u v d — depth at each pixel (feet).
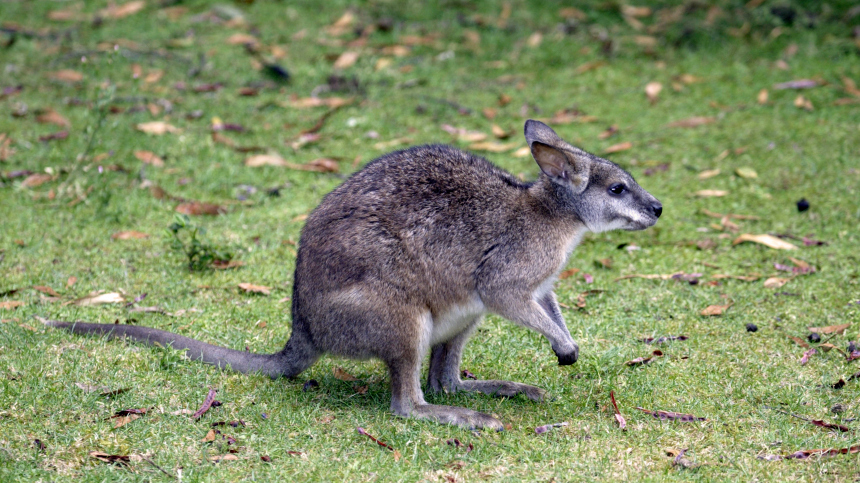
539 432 28.81
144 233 43.88
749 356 33.53
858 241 42.57
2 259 40.34
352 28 71.20
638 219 32.65
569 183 31.83
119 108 57.47
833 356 33.30
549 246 31.50
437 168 31.42
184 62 65.26
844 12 69.72
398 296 29.66
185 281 39.65
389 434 28.37
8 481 24.82
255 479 25.52
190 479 25.44
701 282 39.99
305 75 64.49
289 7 74.49
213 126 56.29
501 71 66.03
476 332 36.68
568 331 32.68
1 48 65.87
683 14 71.41
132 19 71.72
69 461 26.12
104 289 38.29
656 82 63.31
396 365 29.91
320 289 29.96
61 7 73.56
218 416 28.94
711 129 55.93
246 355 32.12
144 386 30.37
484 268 30.83
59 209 45.91
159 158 51.55
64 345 32.78
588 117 58.29
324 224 30.42
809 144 52.65
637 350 34.37
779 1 70.28
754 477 25.95
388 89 62.90
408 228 30.12
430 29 71.31
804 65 63.62
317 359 31.53
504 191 31.68
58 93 59.98
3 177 48.70
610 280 40.70
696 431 28.66
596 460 26.94
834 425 28.50
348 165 52.65
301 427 28.55
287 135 56.39
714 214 46.52
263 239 44.19
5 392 29.22
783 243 42.60
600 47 68.80
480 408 30.94
